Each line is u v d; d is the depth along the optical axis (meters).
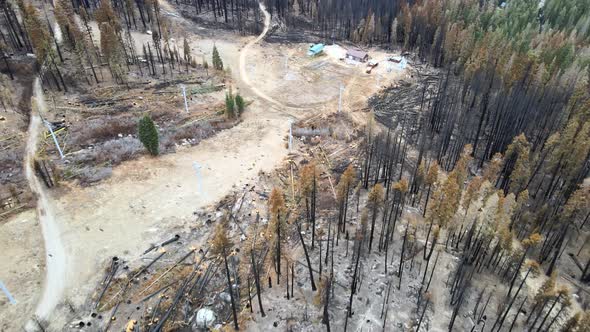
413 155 80.94
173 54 109.06
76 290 49.25
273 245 51.25
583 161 66.12
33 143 71.69
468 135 87.44
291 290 51.47
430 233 61.50
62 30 94.19
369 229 61.06
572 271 60.06
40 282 49.94
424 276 53.25
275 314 49.31
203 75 103.38
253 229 59.78
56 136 73.81
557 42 108.12
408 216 64.69
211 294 50.59
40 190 62.78
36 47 85.88
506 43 106.00
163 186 66.38
